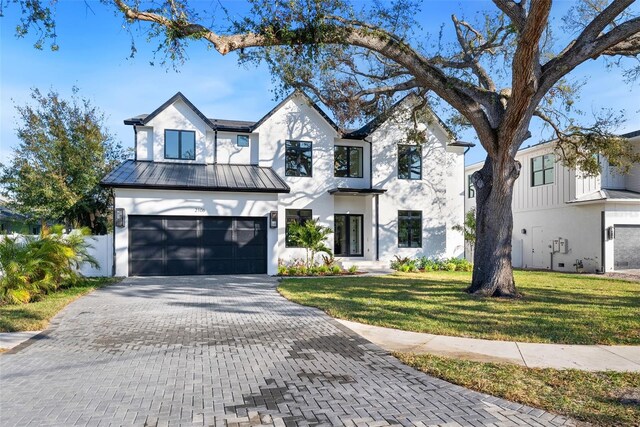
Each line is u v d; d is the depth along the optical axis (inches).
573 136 652.1
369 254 926.4
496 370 229.6
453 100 497.0
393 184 932.6
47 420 169.9
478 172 523.2
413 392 199.9
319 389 204.1
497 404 185.3
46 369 235.6
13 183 890.1
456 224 1000.9
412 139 799.7
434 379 218.5
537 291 544.4
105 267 719.1
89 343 292.0
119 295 511.2
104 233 1000.9
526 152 1069.8
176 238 728.3
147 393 199.3
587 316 373.4
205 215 736.3
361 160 952.9
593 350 271.7
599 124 622.2
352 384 211.0
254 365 242.4
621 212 891.4
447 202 1001.5
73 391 202.1
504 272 498.9
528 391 197.6
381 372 230.2
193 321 364.2
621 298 481.4
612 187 954.1
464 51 589.6
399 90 649.6
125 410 179.6
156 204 715.4
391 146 935.0
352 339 301.4
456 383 211.3
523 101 435.8
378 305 427.2
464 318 365.7
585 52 448.1
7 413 176.6
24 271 446.0
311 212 888.9
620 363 244.5
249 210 754.2
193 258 735.1
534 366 239.0
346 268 858.8
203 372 230.2
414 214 946.7
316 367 238.8
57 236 546.9
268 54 497.0
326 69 652.1
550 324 341.4
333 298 474.6
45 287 488.7
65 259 534.9
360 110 741.9
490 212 505.0
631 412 174.6
